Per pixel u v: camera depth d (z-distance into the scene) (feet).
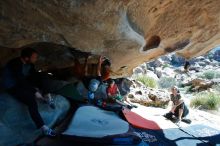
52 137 14.67
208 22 18.69
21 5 12.71
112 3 13.21
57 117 16.67
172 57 92.48
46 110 16.19
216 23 18.86
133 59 20.08
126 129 16.63
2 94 15.10
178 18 17.62
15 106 14.74
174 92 25.44
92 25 13.91
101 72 23.62
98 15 13.50
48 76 19.66
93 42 15.23
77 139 14.67
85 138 14.80
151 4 15.19
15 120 14.44
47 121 15.84
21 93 14.56
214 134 21.63
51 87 18.63
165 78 63.82
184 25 18.54
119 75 26.76
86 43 15.16
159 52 21.40
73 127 15.89
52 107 16.60
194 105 37.27
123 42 15.90
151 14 16.21
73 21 13.56
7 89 14.85
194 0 16.38
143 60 22.21
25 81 14.93
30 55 15.12
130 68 25.41
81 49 15.49
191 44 21.40
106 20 13.89
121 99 26.94
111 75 26.40
